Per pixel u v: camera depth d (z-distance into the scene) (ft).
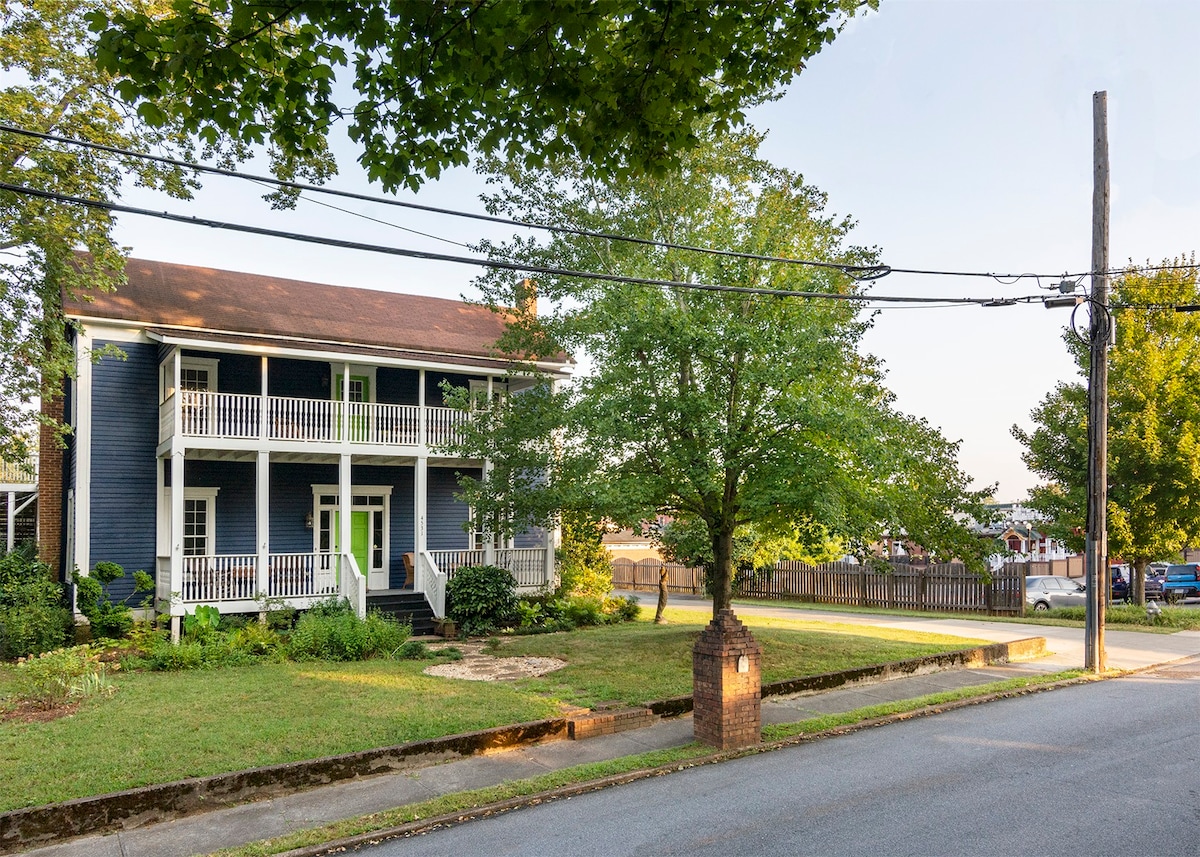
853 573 90.38
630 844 20.93
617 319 41.70
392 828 22.24
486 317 83.46
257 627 48.47
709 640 30.55
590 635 56.34
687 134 21.02
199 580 56.70
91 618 51.39
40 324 50.88
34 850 21.04
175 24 16.87
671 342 39.50
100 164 49.42
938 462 42.29
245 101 18.89
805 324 40.01
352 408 62.39
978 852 19.99
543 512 47.37
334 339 64.44
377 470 69.92
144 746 27.35
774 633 55.01
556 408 47.11
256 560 58.59
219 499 62.85
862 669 41.98
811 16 19.65
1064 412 72.84
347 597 57.11
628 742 30.81
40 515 63.57
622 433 40.86
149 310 59.77
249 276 74.28
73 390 60.23
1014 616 75.97
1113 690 41.14
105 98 49.67
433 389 72.64
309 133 20.83
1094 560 46.73
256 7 16.30
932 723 34.32
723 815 22.95
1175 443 65.36
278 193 52.19
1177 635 61.98
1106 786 25.02
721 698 29.71
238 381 64.13
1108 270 46.39
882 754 29.30
